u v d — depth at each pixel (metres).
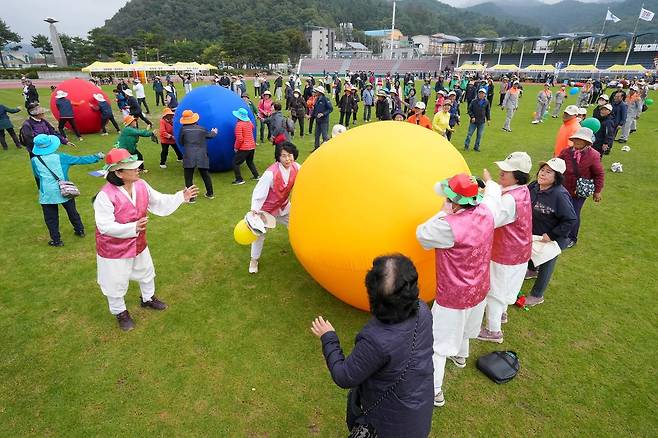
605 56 63.38
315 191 3.80
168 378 3.48
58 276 5.03
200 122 8.57
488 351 3.88
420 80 47.56
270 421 3.09
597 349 3.89
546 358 3.78
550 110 21.20
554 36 64.31
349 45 129.12
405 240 3.47
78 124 13.45
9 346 3.83
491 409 3.23
